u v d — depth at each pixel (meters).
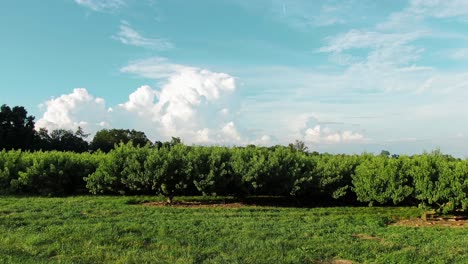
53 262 8.75
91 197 22.06
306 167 22.62
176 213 16.52
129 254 9.51
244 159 22.02
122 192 22.45
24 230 11.88
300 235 12.13
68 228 11.95
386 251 10.34
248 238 11.41
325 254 10.02
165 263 8.85
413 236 12.45
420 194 17.78
